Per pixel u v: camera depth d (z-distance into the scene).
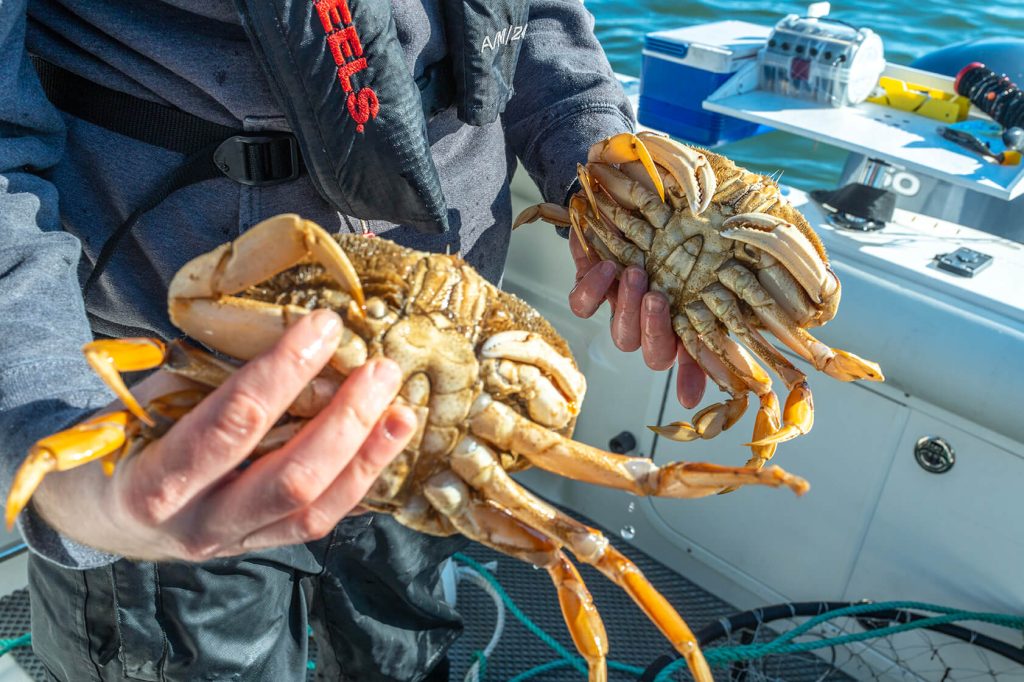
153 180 0.60
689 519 1.06
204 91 0.58
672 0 2.71
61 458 0.34
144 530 0.37
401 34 0.61
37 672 0.94
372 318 0.40
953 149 0.99
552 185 0.75
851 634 0.90
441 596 0.91
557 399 0.42
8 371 0.41
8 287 0.44
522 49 0.79
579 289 0.64
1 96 0.51
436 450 0.41
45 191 0.53
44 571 0.69
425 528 0.44
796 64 1.11
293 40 0.52
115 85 0.58
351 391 0.35
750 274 0.59
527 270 1.19
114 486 0.36
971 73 1.07
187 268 0.39
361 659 0.85
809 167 2.06
